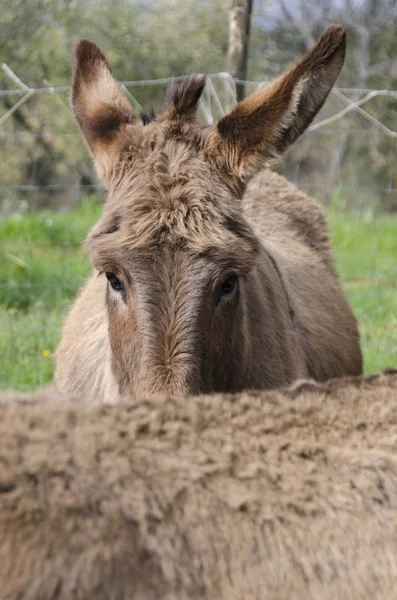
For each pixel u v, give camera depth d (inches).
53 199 1936.5
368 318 801.6
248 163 376.8
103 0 1887.3
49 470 212.2
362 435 247.6
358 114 2237.9
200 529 217.2
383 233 1208.8
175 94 396.5
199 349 349.4
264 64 2075.5
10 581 198.7
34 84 1700.3
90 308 500.7
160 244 348.5
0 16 1659.7
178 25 1974.7
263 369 434.6
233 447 234.1
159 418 235.1
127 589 203.9
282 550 221.5
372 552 226.2
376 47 2509.8
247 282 434.6
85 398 247.0
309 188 2155.5
